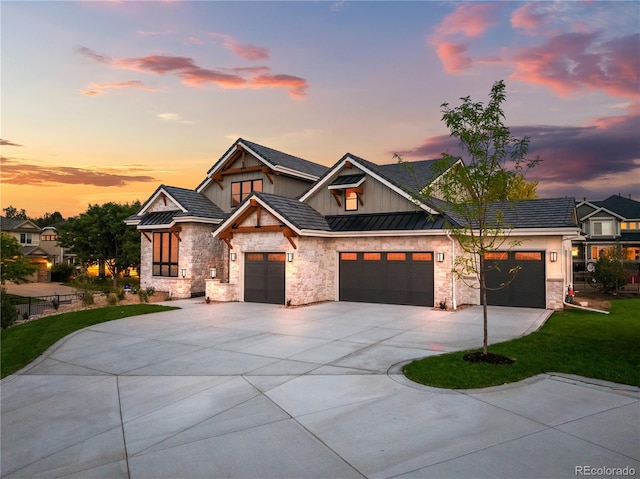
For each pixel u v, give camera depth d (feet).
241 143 79.46
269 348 36.83
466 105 30.25
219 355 35.12
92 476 17.31
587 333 40.11
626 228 138.21
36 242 172.65
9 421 23.91
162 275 81.20
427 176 75.87
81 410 24.88
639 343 35.50
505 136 29.76
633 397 23.30
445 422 20.57
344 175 69.92
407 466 16.66
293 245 61.87
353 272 66.23
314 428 20.51
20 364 36.24
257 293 67.51
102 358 36.06
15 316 64.69
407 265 61.72
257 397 25.05
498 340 37.83
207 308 62.13
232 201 83.15
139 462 18.15
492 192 30.63
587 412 21.34
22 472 18.17
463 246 33.53
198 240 78.23
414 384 26.21
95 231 123.13
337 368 30.27
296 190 83.66
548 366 28.66
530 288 57.93
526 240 57.72
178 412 23.56
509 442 18.31
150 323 50.78
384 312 55.47
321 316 53.01
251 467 17.16
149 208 84.74
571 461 16.67
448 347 35.60
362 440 19.06
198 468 17.33
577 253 140.05
